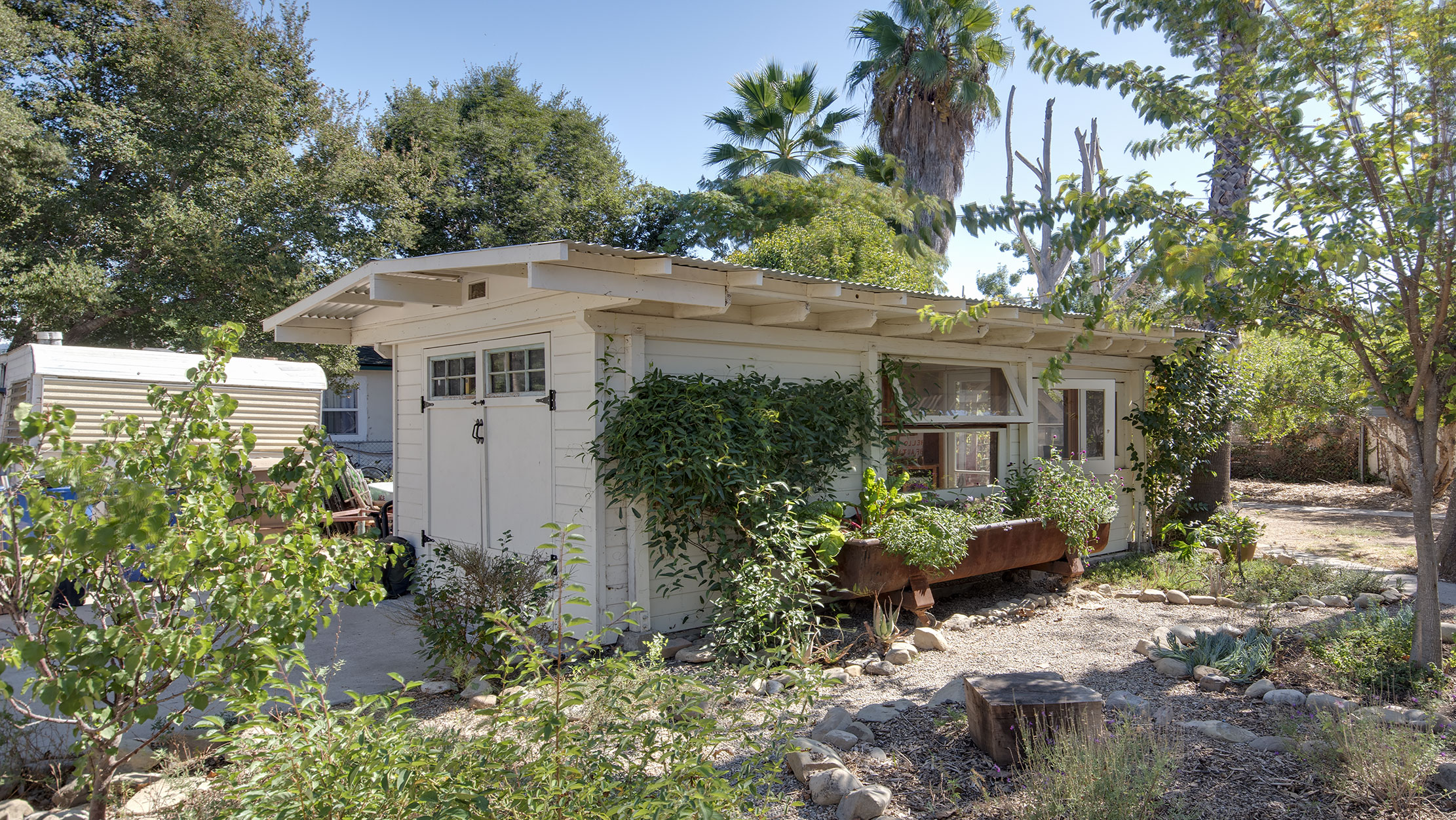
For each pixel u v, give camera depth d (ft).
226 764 12.47
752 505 18.67
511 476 22.21
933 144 58.18
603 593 19.21
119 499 8.32
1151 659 17.70
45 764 12.19
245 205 48.47
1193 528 29.94
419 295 22.38
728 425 18.84
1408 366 15.34
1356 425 56.18
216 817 9.05
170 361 29.63
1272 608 20.54
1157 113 15.84
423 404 26.16
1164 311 16.49
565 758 8.68
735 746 12.53
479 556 17.51
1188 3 15.47
